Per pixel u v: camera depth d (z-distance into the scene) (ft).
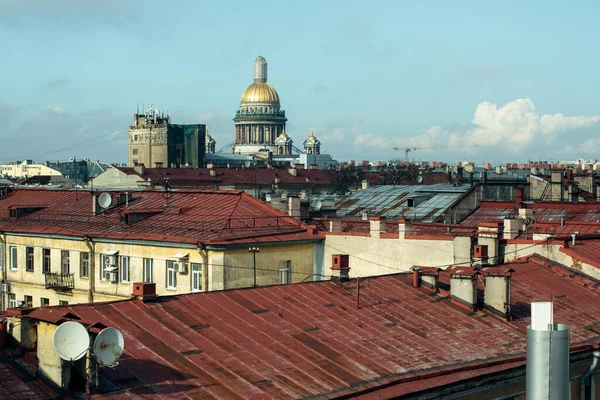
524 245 183.52
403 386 112.57
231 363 109.50
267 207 240.12
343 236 224.94
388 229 245.86
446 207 350.64
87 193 279.69
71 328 92.68
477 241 191.72
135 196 266.16
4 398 91.25
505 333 138.41
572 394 135.85
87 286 238.89
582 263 174.19
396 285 152.15
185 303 126.00
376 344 124.77
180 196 256.73
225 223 224.94
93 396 94.32
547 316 81.87
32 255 255.70
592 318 153.89
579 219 295.69
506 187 370.53
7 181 558.15
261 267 215.72
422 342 128.57
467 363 123.03
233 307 128.67
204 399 98.53
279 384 105.81
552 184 402.72
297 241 222.69
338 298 141.28
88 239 236.84
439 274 162.61
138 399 95.55
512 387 126.41
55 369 94.27
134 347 108.68
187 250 214.28
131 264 228.43
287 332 123.24
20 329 100.42
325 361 115.34
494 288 144.97
